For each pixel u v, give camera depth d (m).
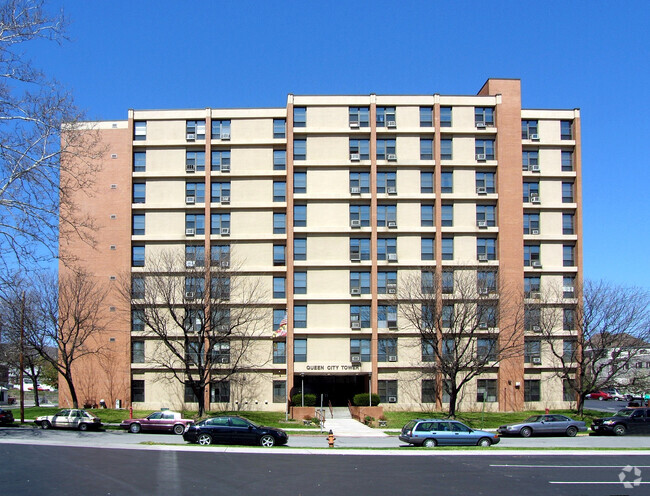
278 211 57.19
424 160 57.22
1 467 23.05
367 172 57.41
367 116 57.84
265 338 55.47
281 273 56.56
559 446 33.31
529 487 20.42
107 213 56.44
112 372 55.19
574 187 58.53
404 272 56.38
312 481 20.84
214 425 31.50
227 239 56.38
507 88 58.25
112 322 55.50
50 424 41.94
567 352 56.31
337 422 48.38
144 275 52.97
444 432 33.06
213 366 54.06
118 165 57.03
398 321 55.59
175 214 56.88
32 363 65.75
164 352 55.03
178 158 57.38
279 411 54.59
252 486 19.88
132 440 34.38
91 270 55.69
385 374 55.16
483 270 54.28
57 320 55.25
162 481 20.45
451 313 49.44
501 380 55.25
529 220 58.03
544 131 58.78
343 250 56.75
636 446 33.72
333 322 55.88
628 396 80.50
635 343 53.41
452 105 57.91
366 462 24.97
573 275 57.78
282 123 58.12
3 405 83.75
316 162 57.03
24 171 24.50
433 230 56.59
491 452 28.03
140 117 57.47
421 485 20.48
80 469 22.62
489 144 58.03
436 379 54.47
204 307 48.78
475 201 57.16
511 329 53.38
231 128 57.78
